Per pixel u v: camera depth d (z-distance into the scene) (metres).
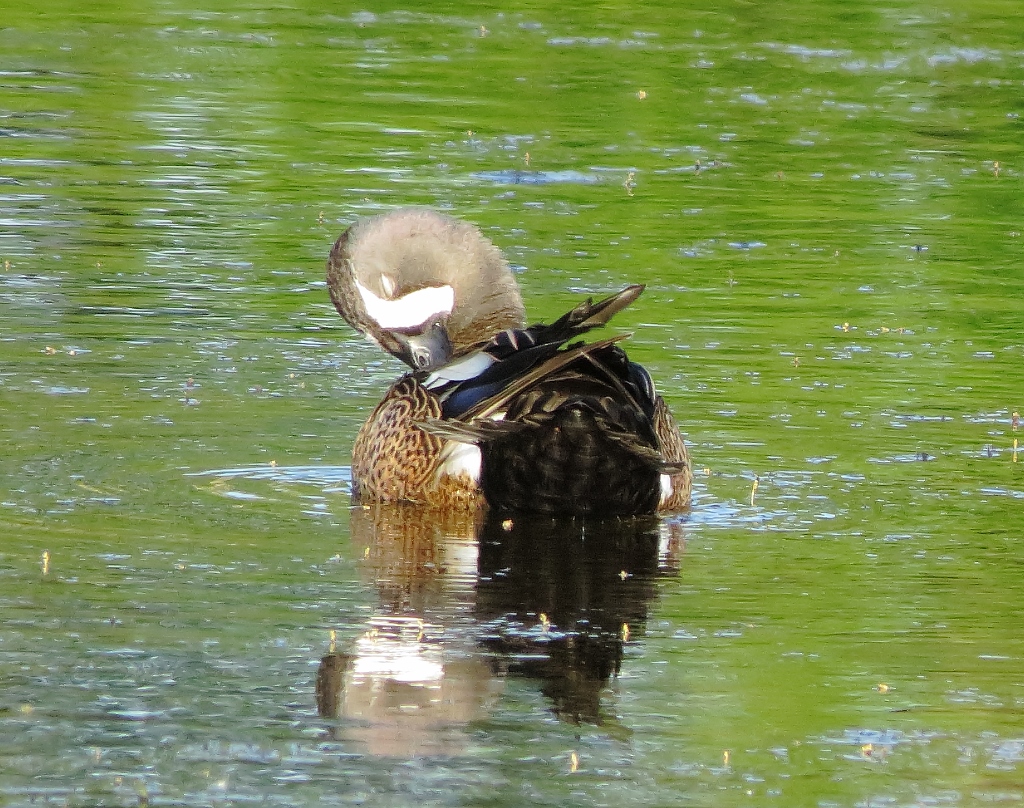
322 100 26.11
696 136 24.95
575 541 10.88
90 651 8.59
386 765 7.44
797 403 14.14
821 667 8.72
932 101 27.45
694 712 8.14
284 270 18.08
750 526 11.27
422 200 21.02
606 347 11.09
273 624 9.08
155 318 16.14
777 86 27.92
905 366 15.32
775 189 22.41
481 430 10.87
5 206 19.98
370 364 15.16
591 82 27.62
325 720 7.88
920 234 20.61
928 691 8.48
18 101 25.23
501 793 7.22
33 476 11.68
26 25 30.14
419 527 11.10
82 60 27.97
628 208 21.14
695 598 9.75
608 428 10.73
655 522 11.26
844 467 12.48
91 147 23.02
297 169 22.38
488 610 9.44
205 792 7.14
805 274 18.66
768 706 8.21
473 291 13.89
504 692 8.28
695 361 15.30
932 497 11.84
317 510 11.43
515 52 29.50
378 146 23.67
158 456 12.32
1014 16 32.78
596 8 32.84
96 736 7.64
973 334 16.53
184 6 32.25
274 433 13.07
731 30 31.62
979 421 13.72
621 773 7.45
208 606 9.32
